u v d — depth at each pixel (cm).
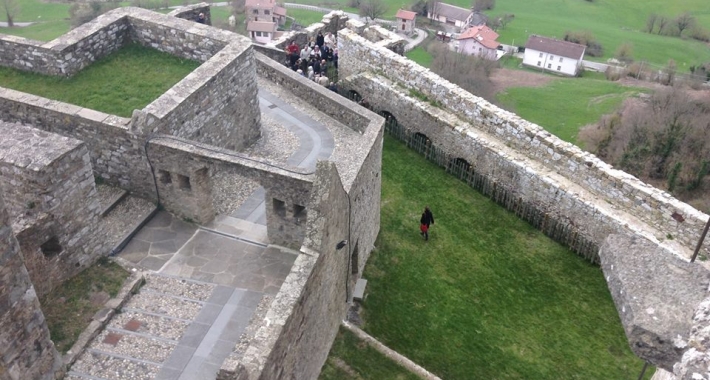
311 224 1180
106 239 1424
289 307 1073
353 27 2886
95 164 1620
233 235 1561
